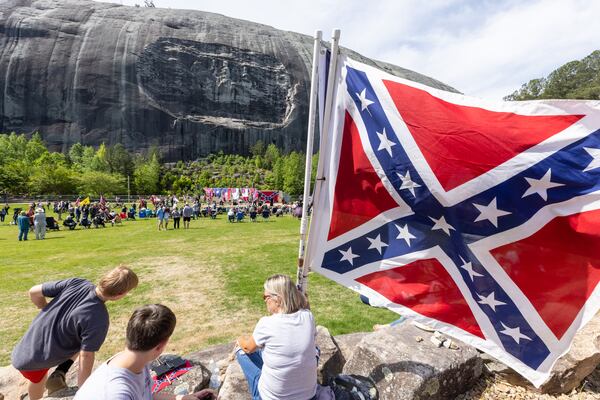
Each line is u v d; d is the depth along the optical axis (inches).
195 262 403.5
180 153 4092.0
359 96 123.1
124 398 61.2
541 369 102.1
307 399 82.1
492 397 120.3
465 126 109.0
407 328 137.5
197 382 112.0
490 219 107.3
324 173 130.3
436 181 112.2
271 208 1248.8
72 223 771.4
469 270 111.1
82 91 3772.1
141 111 3944.4
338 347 138.9
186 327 219.1
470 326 111.2
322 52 125.5
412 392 104.3
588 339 138.6
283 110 4894.2
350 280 125.7
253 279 328.8
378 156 120.5
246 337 99.4
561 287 100.1
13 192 2278.5
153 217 1134.4
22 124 3592.5
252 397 93.1
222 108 4554.6
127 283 96.5
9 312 245.8
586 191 96.7
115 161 3181.6
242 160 4343.0
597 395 124.3
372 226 123.8
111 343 199.3
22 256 442.0
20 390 126.9
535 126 101.7
